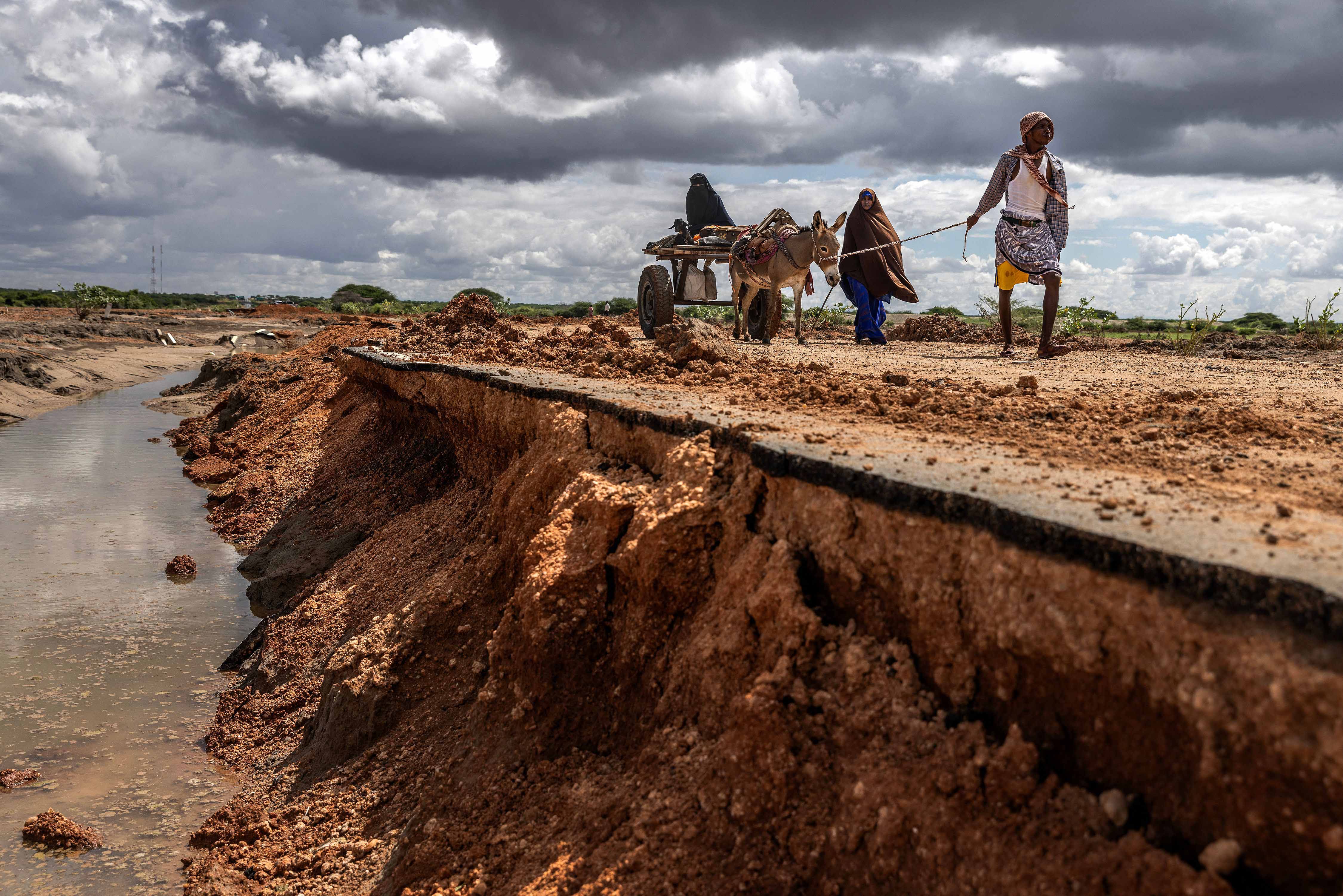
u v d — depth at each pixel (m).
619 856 3.31
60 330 41.38
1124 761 2.28
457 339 14.47
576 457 5.62
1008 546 2.57
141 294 84.00
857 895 2.62
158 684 7.78
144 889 5.02
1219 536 2.34
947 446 3.94
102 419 22.89
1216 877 1.97
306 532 11.25
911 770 2.66
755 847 2.94
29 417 22.64
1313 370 8.91
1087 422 4.85
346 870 4.64
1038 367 9.19
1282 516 2.66
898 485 2.99
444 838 4.16
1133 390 6.79
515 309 51.72
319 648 7.42
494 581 5.91
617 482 4.88
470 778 4.51
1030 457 3.75
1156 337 15.12
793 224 12.92
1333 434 4.54
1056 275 10.18
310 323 56.59
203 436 19.41
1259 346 12.87
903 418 4.94
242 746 6.60
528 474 6.10
